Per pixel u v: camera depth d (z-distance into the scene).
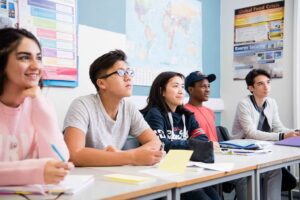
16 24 2.08
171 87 2.07
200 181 1.19
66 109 2.39
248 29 3.69
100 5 2.68
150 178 1.14
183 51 3.53
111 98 1.68
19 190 0.92
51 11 2.29
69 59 2.41
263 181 2.12
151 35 3.18
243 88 3.74
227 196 3.13
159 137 1.90
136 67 3.03
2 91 1.15
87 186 1.02
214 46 3.90
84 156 1.38
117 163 1.38
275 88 3.46
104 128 1.68
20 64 1.10
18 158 1.20
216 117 3.87
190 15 3.60
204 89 2.60
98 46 2.64
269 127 2.93
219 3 3.94
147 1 3.13
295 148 2.13
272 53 3.49
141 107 3.00
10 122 1.19
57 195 0.91
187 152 1.47
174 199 1.10
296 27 3.22
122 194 0.93
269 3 3.52
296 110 3.21
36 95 1.27
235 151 1.85
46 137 1.24
